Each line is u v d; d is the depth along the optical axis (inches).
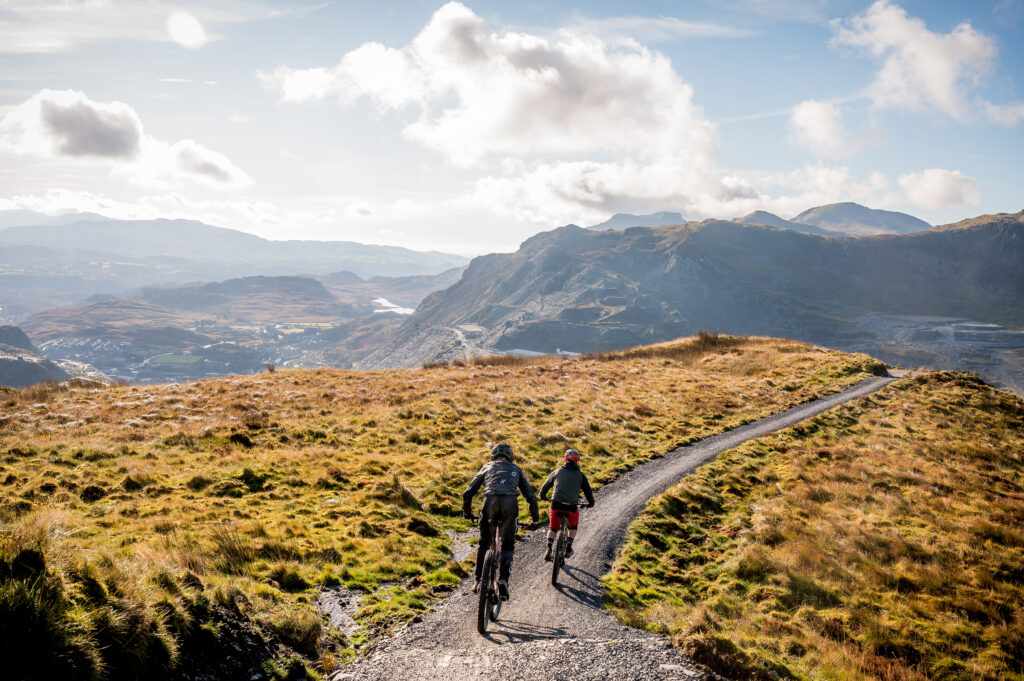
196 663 215.0
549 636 307.1
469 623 321.7
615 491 666.2
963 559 579.8
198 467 609.6
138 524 413.7
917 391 1368.1
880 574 533.6
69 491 498.6
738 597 462.3
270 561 374.9
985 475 848.9
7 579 177.3
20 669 160.2
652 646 294.2
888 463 866.8
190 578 266.5
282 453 677.9
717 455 848.9
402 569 398.6
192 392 1110.4
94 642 181.3
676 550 532.4
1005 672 396.5
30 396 1023.0
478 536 502.9
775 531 590.2
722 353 1916.8
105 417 852.6
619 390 1309.1
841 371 1582.2
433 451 759.7
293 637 271.0
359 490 581.6
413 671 255.3
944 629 450.0
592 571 438.6
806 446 931.3
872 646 417.4
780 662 342.0
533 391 1226.6
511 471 324.2
